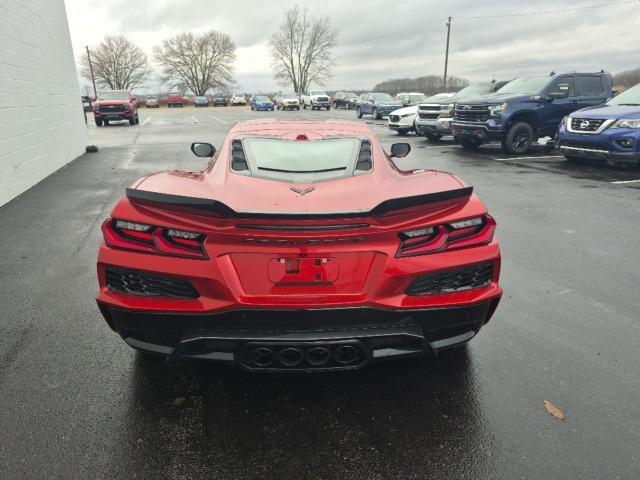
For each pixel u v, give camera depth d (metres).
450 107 14.48
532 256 4.48
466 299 2.21
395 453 2.00
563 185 8.00
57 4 10.58
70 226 5.52
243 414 2.24
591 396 2.38
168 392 2.41
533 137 11.86
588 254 4.55
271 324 2.10
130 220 2.13
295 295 2.09
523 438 2.08
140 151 12.98
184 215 2.10
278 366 2.17
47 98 9.20
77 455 1.97
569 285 3.79
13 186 7.08
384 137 16.95
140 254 2.14
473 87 15.23
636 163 9.63
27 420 2.18
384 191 2.37
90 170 9.67
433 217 2.16
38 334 2.99
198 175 2.84
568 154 9.65
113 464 1.93
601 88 12.20
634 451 2.00
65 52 10.99
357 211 2.00
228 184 2.47
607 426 2.16
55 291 3.67
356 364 2.19
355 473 1.89
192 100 65.12
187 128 22.09
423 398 2.36
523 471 1.90
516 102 11.45
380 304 2.11
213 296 2.09
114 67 77.19
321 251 2.06
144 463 1.93
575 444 2.04
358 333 2.11
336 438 2.09
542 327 3.09
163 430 2.13
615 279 3.92
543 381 2.50
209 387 2.45
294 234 2.04
